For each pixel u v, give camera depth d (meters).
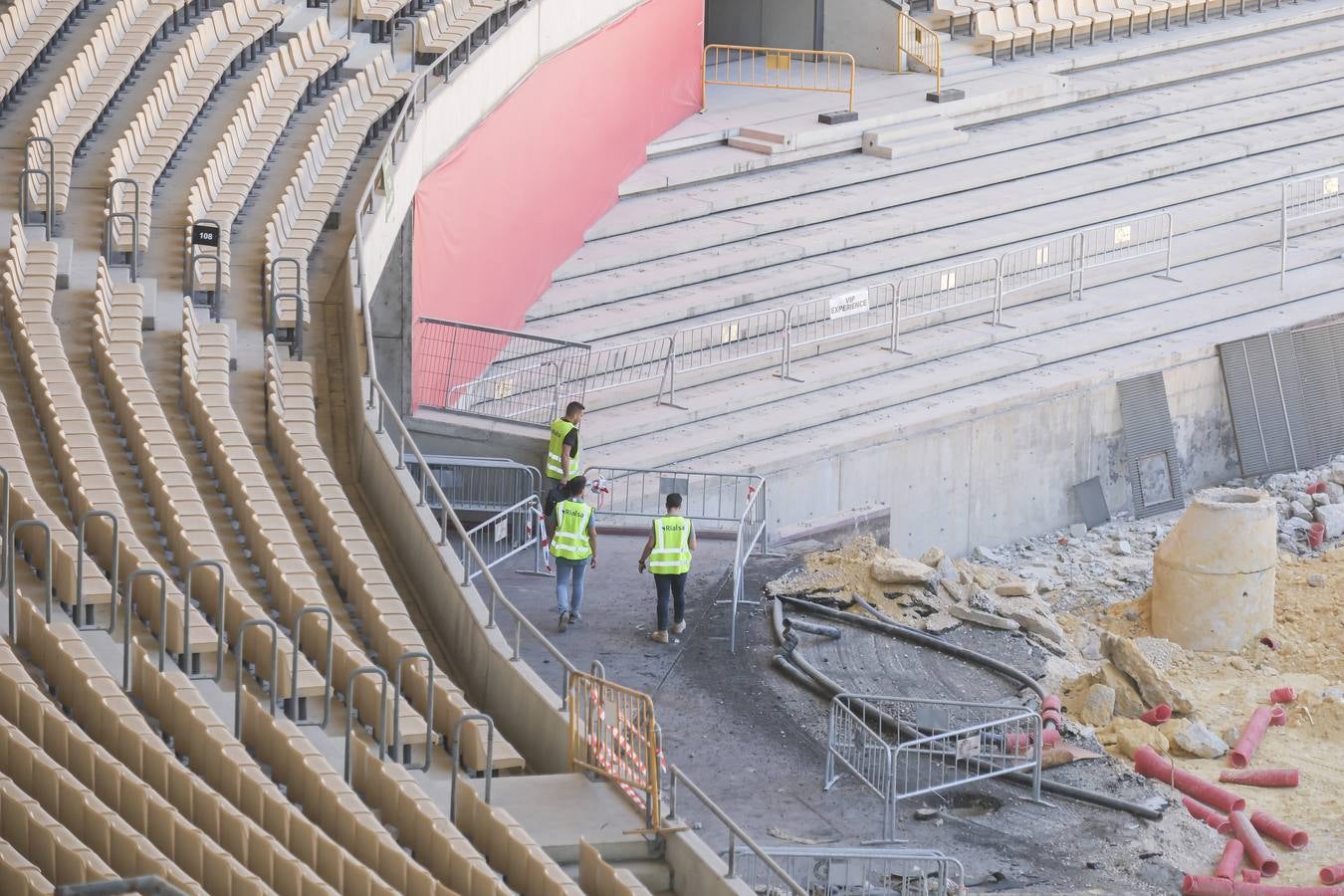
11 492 66.25
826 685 82.19
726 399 109.69
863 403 111.94
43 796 53.12
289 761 60.16
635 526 97.31
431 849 59.34
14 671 58.00
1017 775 78.00
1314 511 117.94
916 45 144.12
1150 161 140.62
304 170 95.00
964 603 92.50
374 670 62.44
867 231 126.38
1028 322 123.31
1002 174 135.38
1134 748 83.56
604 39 120.62
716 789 74.75
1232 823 77.19
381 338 97.75
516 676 72.12
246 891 50.78
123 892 40.66
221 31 104.62
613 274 118.12
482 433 97.62
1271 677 95.69
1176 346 122.88
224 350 82.69
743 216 126.12
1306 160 145.00
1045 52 151.12
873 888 68.44
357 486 85.00
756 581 91.38
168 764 55.69
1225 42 158.12
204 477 76.38
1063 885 70.88
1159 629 100.25
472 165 104.38
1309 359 127.12
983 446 114.19
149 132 93.25
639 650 84.56
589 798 66.62
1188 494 123.19
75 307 82.19
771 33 149.50
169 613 63.66
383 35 112.69
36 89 95.31
